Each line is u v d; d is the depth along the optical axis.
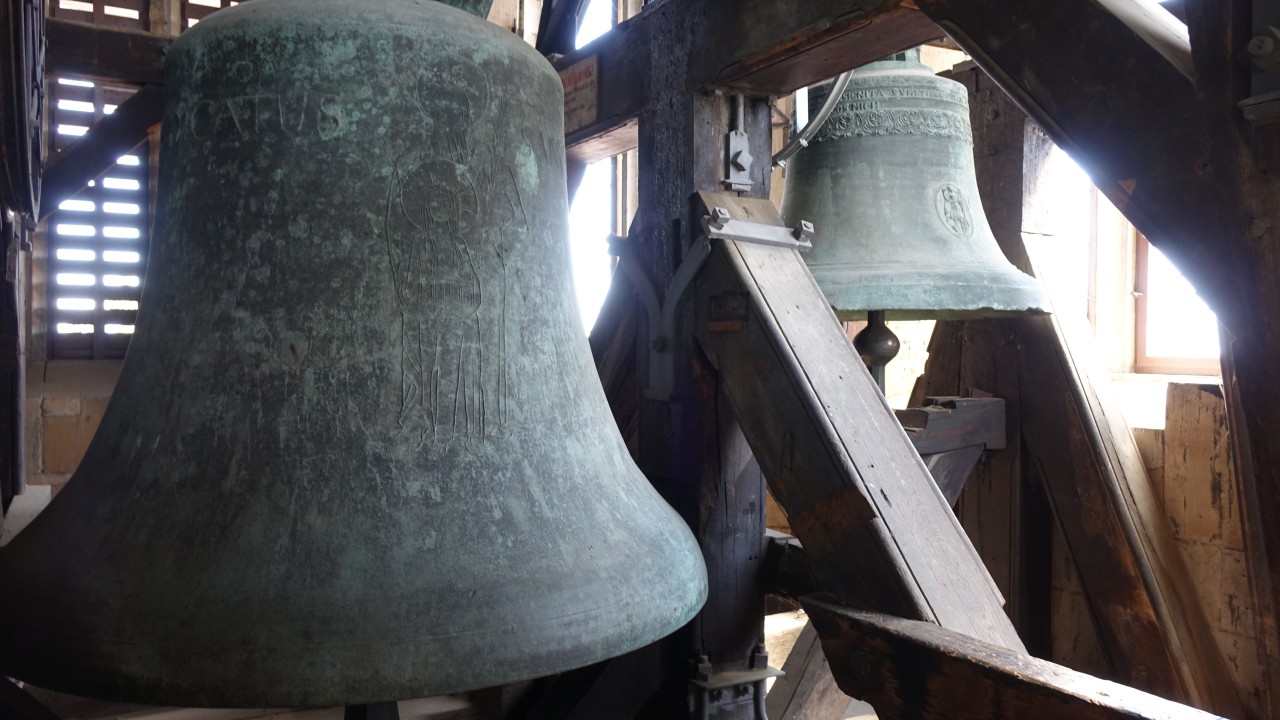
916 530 1.64
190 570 1.00
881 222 2.29
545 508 1.15
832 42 1.82
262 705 0.93
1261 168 1.12
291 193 1.13
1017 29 1.43
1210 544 2.76
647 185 2.27
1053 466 2.86
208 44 1.19
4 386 2.53
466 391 1.16
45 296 5.93
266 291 1.12
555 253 1.33
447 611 1.00
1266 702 2.64
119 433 1.18
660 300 2.19
